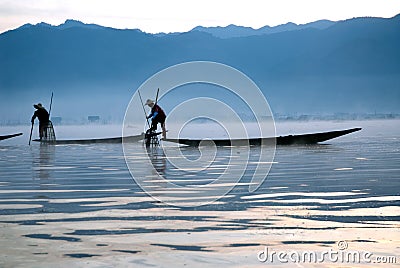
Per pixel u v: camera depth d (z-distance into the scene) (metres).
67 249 6.73
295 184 12.49
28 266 6.10
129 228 7.83
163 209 9.34
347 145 26.28
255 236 7.30
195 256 6.43
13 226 8.00
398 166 16.09
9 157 21.34
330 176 13.94
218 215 8.74
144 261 6.25
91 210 9.27
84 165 17.69
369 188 11.64
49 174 15.03
